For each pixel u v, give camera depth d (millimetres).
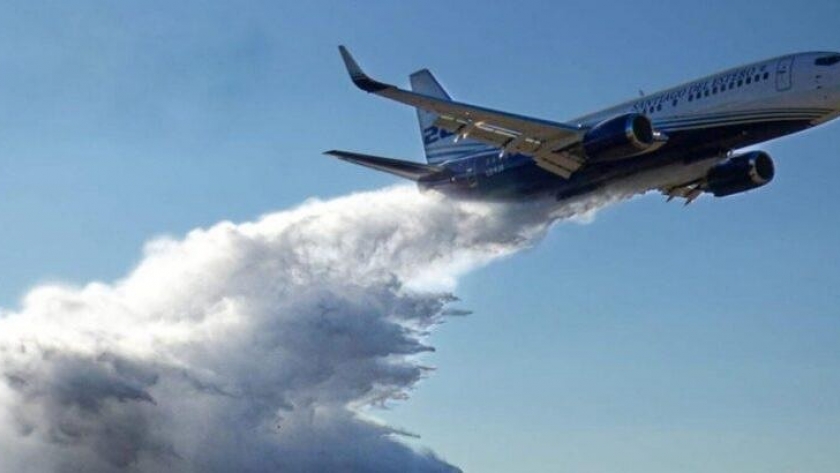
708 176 74125
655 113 69750
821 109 66750
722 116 68188
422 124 80188
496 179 74188
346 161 73812
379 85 66688
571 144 69625
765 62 67812
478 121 69312
